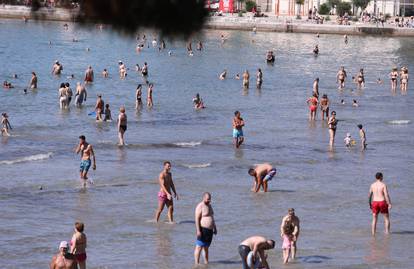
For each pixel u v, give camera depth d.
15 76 155.25
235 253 46.78
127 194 63.41
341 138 97.38
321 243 49.25
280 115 117.62
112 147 86.38
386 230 52.00
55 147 85.31
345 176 73.81
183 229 52.72
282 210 59.12
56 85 146.88
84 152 68.00
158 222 54.34
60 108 117.00
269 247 38.97
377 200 51.38
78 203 59.91
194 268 43.59
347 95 146.75
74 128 99.31
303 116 117.00
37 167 74.00
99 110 105.88
